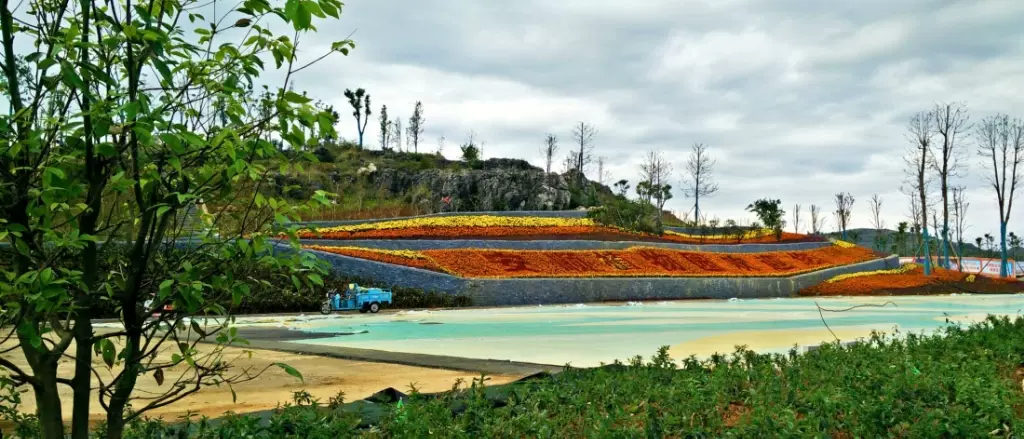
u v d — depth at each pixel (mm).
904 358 9539
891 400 6469
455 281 34750
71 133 3316
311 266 3678
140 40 3359
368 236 39188
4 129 3107
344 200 53969
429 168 65375
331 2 3387
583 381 8039
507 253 40375
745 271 48031
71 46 3246
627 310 32625
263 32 3645
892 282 51469
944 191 58562
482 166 68250
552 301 37688
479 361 12914
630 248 46375
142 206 3582
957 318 27609
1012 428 6234
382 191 57438
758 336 19531
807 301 41000
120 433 3869
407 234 40938
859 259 58281
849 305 36531
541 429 5805
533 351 15633
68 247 3344
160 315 3746
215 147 3451
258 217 3715
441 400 6699
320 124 3635
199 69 3529
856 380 7914
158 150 3688
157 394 9430
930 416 6035
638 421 6473
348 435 5523
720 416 6555
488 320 26094
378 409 7125
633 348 16359
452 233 43094
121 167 3574
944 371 8375
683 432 5938
